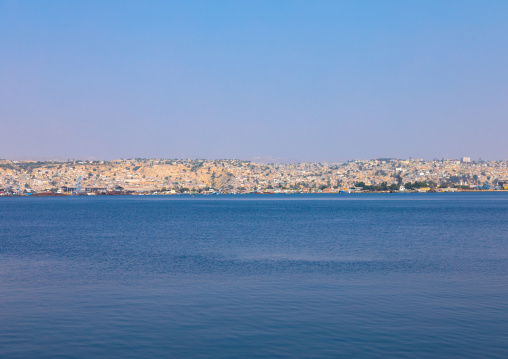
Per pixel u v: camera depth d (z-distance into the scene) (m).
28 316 25.92
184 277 36.12
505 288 31.91
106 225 93.50
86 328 23.95
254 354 20.55
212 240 62.53
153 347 21.41
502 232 73.19
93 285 33.41
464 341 21.84
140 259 45.47
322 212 144.00
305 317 25.45
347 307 27.34
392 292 30.86
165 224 95.00
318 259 44.94
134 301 28.92
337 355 20.39
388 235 68.50
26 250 53.00
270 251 50.94
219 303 28.33
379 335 22.66
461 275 36.47
